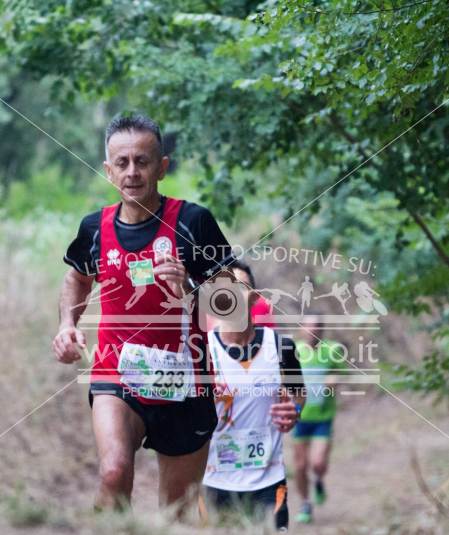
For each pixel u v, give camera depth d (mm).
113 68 13641
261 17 9547
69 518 7477
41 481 14586
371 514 13133
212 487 9961
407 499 13586
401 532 10008
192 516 8500
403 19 8898
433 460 16984
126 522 7297
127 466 7879
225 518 8617
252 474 9977
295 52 11336
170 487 8844
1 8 13234
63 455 15945
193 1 13266
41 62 13742
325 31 9141
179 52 13000
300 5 9031
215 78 12477
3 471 14742
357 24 9094
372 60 9992
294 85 10000
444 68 9117
